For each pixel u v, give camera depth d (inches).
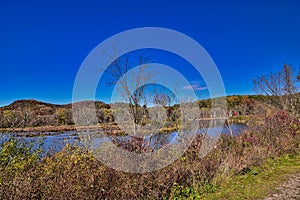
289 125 434.6
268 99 706.2
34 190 165.3
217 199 212.7
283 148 364.2
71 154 191.9
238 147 320.5
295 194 216.4
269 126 406.3
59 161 183.2
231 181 255.3
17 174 166.6
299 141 411.2
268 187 236.8
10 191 156.6
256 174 278.1
